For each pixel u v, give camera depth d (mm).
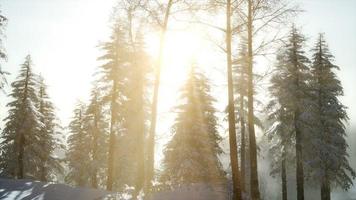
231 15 13648
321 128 29156
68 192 21844
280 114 28344
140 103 30531
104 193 21812
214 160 25188
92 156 40625
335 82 30297
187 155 24625
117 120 31391
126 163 38500
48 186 23203
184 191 19141
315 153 28484
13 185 23156
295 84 27500
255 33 14094
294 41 26969
